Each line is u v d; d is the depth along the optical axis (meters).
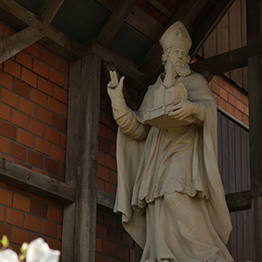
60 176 8.41
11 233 7.52
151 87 7.88
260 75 8.52
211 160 6.93
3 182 7.58
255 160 8.17
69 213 8.20
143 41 9.63
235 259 11.25
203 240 6.71
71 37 8.95
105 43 9.04
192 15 9.45
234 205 8.52
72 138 8.59
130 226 7.42
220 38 11.32
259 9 8.84
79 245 8.03
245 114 11.91
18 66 8.19
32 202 7.89
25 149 8.00
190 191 6.83
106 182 8.90
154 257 6.94
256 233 7.89
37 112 8.30
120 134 7.64
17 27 8.23
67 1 8.58
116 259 8.75
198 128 7.23
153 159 7.26
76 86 8.83
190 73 7.65
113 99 7.46
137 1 9.00
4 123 7.81
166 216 6.93
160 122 7.04
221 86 11.38
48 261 3.24
